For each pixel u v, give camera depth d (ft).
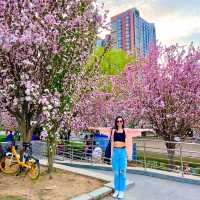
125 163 28.19
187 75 59.52
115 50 108.88
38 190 27.99
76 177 33.37
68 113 33.42
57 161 50.42
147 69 63.36
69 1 31.40
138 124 64.54
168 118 59.31
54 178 32.42
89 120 72.13
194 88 59.31
